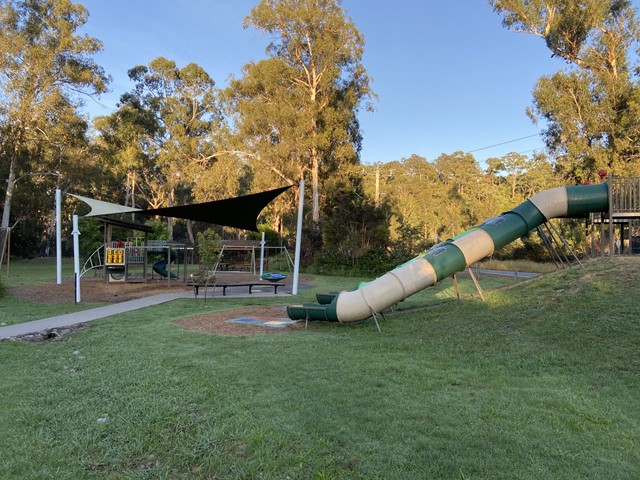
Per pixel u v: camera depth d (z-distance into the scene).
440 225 47.22
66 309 11.78
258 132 30.14
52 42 30.19
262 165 31.83
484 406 4.29
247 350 6.77
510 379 5.13
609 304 7.25
